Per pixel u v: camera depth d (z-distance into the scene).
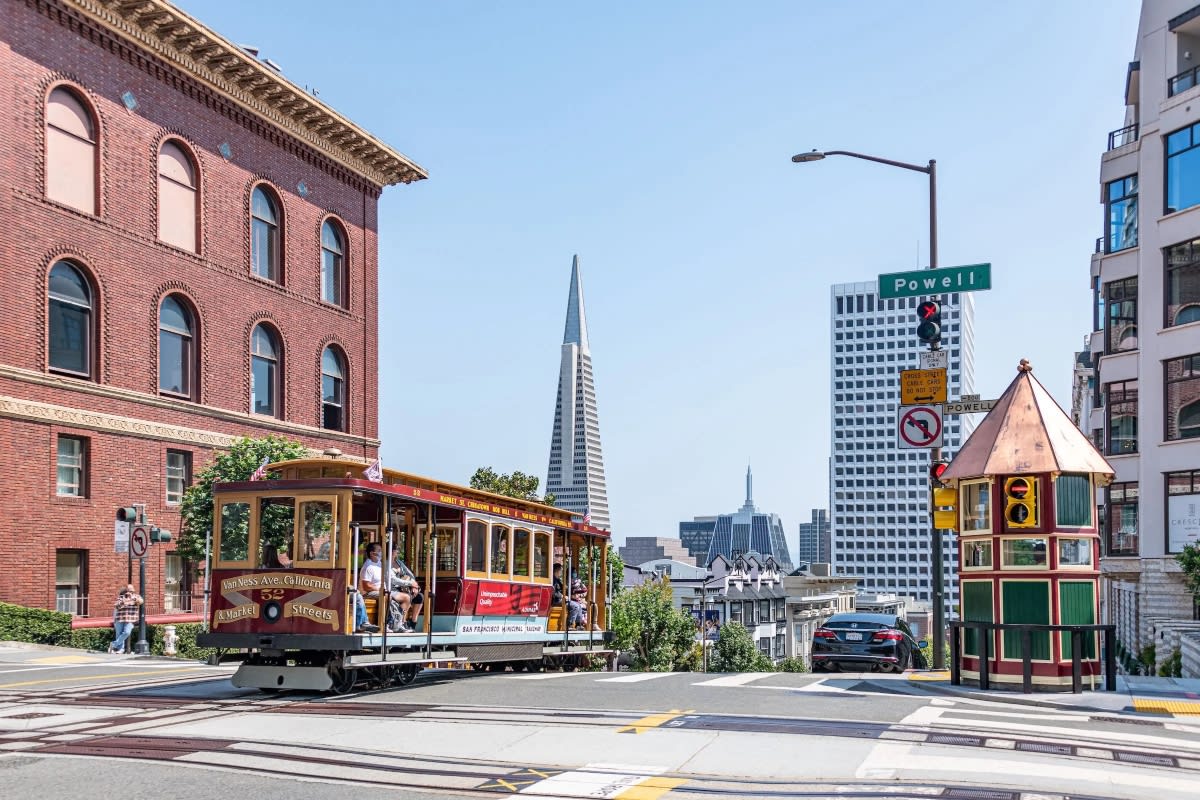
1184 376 33.88
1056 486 14.83
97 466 30.52
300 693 15.44
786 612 110.62
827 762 9.69
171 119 33.75
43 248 29.08
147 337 32.53
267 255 38.47
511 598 19.31
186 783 9.04
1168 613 33.81
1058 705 13.39
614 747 10.52
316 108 38.84
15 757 10.16
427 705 13.71
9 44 28.30
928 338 19.02
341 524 15.05
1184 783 8.84
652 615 56.69
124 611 27.48
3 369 27.69
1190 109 33.69
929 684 15.80
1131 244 38.06
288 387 38.62
